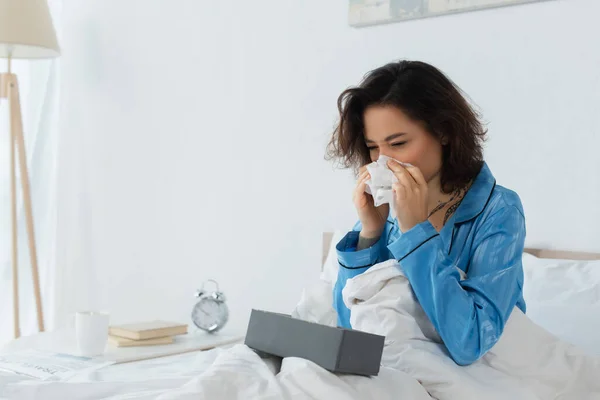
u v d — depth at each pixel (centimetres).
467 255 138
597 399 128
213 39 275
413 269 128
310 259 245
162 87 292
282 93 254
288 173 252
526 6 197
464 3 206
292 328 120
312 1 245
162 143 293
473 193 141
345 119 144
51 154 331
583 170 187
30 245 301
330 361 111
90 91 318
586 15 186
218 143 273
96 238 317
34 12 283
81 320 184
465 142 138
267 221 258
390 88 136
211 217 276
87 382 136
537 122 195
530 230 196
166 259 292
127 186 305
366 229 146
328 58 241
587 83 186
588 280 166
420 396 117
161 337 207
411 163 137
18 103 298
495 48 203
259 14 260
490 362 129
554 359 130
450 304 124
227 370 109
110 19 310
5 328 325
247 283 264
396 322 128
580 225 187
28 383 137
